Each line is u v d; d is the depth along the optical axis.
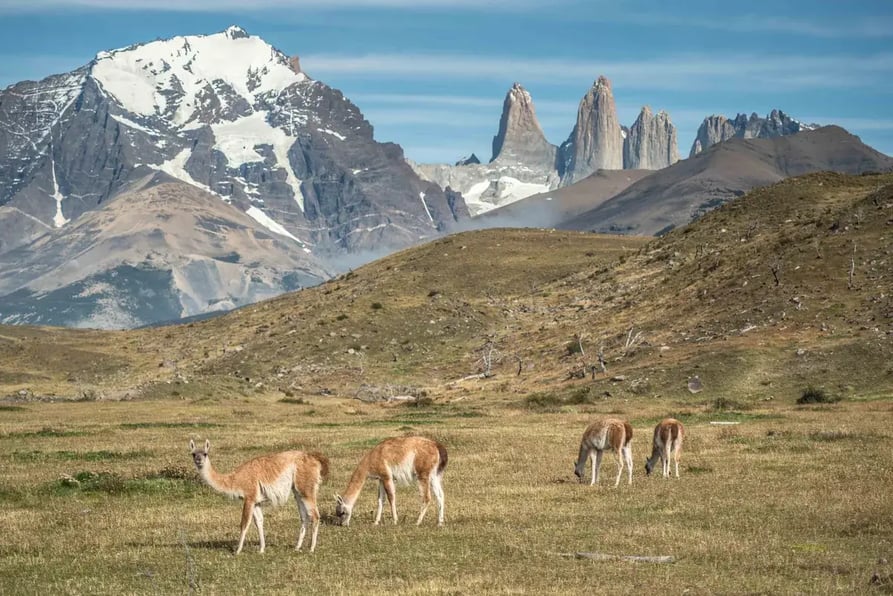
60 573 47.22
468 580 43.84
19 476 80.62
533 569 46.00
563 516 59.47
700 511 60.22
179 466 81.56
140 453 99.62
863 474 73.56
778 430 108.88
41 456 97.75
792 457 86.19
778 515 58.53
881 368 189.88
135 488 73.62
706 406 175.12
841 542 51.06
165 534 56.38
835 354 199.25
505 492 69.38
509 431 121.50
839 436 100.44
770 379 196.00
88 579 45.59
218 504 68.38
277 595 42.00
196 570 46.84
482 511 61.16
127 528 58.72
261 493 49.78
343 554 49.66
